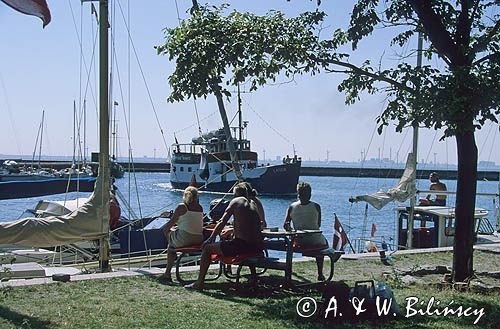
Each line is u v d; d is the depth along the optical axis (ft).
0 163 203.10
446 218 58.39
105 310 24.90
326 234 102.17
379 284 26.25
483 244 53.31
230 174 208.85
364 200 57.47
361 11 32.65
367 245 59.77
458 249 33.12
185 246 31.32
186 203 31.55
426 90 27.20
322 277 32.99
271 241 32.09
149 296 28.12
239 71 29.37
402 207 61.52
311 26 32.24
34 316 23.57
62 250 45.93
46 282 30.30
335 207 172.65
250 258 29.09
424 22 31.96
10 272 31.30
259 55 29.48
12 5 26.21
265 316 24.61
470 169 32.58
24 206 133.80
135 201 195.31
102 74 36.04
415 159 60.80
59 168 253.03
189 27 30.48
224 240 31.55
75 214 34.81
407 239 59.26
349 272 36.35
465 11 31.73
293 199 201.16
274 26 30.91
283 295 29.19
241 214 29.01
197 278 32.86
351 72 32.24
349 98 34.09
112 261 42.52
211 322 23.47
